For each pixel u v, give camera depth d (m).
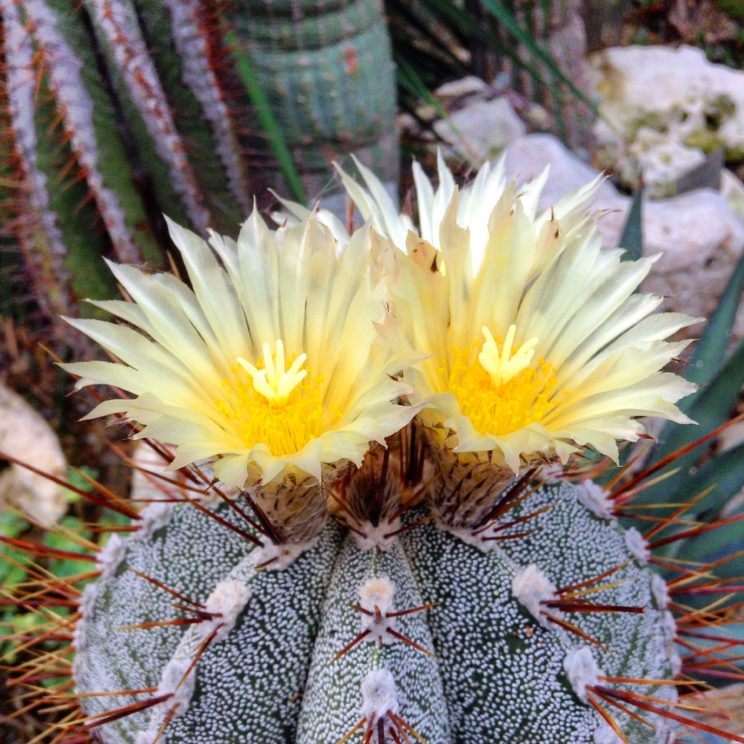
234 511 0.30
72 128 0.40
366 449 0.23
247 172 0.47
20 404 0.47
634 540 0.32
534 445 0.23
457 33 0.71
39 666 0.33
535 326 0.26
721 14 0.88
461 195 0.29
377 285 0.24
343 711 0.26
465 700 0.28
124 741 0.28
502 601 0.27
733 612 0.40
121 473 0.47
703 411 0.39
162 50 0.41
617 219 0.56
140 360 0.24
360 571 0.27
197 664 0.27
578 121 0.67
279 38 0.46
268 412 0.25
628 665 0.30
